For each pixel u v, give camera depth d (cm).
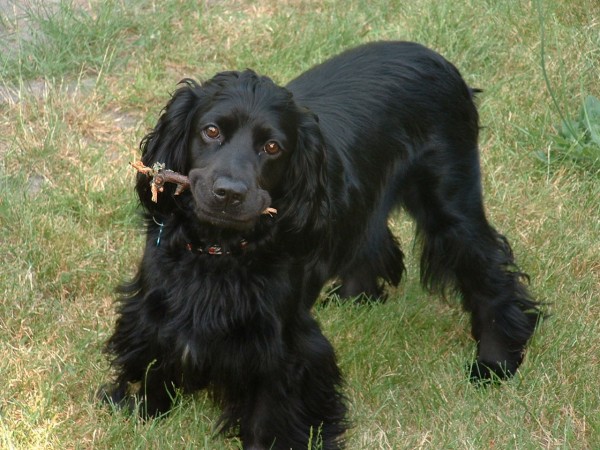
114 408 487
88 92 726
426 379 533
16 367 506
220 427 492
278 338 447
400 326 575
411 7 850
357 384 519
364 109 506
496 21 839
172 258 449
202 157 418
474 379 546
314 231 442
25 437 467
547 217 667
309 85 512
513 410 520
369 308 587
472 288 559
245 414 473
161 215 446
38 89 727
